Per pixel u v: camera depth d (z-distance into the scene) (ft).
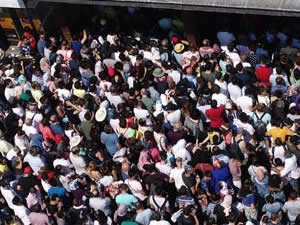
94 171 80.84
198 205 77.82
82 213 78.33
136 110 85.97
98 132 86.53
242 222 74.79
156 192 76.54
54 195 79.71
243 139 80.84
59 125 87.71
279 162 77.61
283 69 90.68
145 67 92.99
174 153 81.15
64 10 107.45
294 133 80.79
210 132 82.17
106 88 90.68
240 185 78.95
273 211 74.43
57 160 83.35
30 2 105.09
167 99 87.51
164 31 106.11
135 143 82.74
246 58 93.30
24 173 83.25
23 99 93.86
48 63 99.40
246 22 103.35
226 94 87.45
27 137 88.58
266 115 82.17
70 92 92.63
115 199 79.10
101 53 96.89
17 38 114.62
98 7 109.91
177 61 96.12
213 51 95.91
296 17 100.48
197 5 95.76
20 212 81.05
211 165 79.10
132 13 108.58
